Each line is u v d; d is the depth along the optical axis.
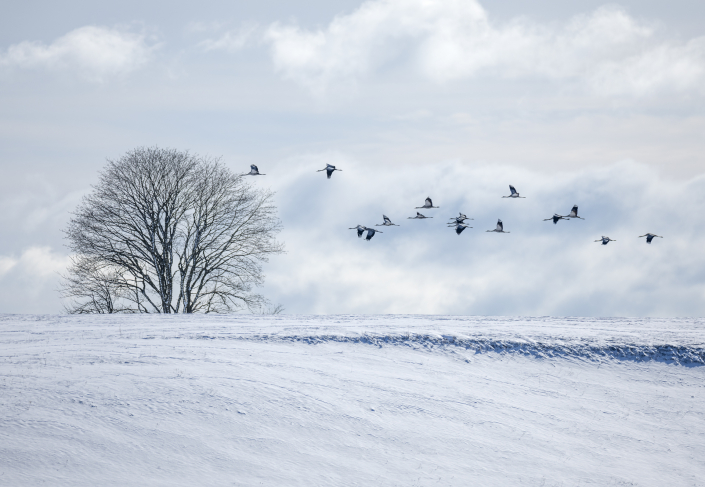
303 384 18.28
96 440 13.94
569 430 17.92
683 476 16.05
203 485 12.95
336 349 22.27
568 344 23.92
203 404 16.06
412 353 22.50
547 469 15.58
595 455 16.67
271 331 24.02
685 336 25.47
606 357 23.30
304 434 15.48
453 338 23.75
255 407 16.31
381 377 19.86
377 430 16.22
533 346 23.64
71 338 22.23
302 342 22.70
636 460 16.67
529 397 19.91
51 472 12.68
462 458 15.53
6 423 14.13
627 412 19.55
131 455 13.61
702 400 20.62
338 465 14.42
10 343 21.17
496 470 15.20
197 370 18.39
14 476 12.41
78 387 16.27
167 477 13.07
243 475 13.49
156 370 18.06
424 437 16.22
